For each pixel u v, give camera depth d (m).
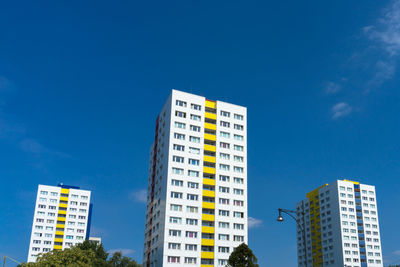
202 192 91.88
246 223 93.44
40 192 157.38
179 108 96.94
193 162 93.75
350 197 153.62
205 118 99.44
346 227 147.88
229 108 103.06
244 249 73.75
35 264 70.25
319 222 160.12
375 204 156.38
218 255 87.81
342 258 143.00
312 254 160.38
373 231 151.50
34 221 152.50
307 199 171.75
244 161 99.31
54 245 152.12
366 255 146.50
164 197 90.00
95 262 91.75
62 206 158.12
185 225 87.75
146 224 109.62
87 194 163.62
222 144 98.56
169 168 91.19
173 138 93.81
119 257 130.50
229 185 95.31
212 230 89.62
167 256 83.94
